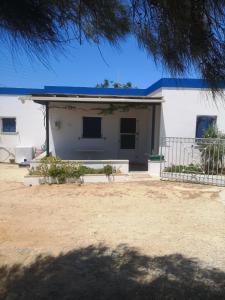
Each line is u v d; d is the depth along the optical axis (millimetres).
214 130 11625
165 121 12055
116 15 1961
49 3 1713
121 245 5219
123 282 3918
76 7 1801
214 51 2061
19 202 8117
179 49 2121
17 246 5141
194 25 1941
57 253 4855
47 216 6918
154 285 3846
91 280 3971
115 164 11031
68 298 3529
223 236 5684
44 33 1791
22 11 1660
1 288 3766
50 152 13500
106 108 14164
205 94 2389
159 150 12266
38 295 3596
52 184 10227
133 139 14633
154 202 8133
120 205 7852
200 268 4352
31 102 15977
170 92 11984
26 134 16109
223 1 1788
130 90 15820
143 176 11352
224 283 3908
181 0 1839
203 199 8438
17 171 13500
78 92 15539
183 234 5781
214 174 11203
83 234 5762
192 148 11648
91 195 8828
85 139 14375
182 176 10625
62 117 14195
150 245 5227
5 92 15852
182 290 3725
